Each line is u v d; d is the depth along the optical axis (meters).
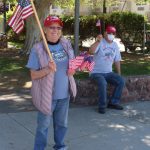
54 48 3.29
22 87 6.36
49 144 3.88
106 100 5.20
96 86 5.44
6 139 3.99
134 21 10.98
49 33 3.27
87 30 11.99
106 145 3.94
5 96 5.77
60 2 15.57
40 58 3.23
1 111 4.97
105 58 5.25
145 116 5.00
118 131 4.37
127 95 5.62
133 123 4.68
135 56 10.21
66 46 3.34
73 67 3.33
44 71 3.20
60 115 3.45
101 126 4.52
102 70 5.28
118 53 5.41
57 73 3.31
